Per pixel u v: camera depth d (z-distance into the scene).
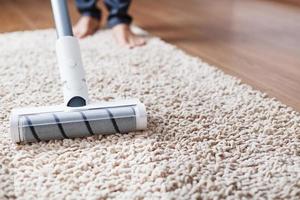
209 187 0.73
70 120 0.88
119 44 1.68
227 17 2.21
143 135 0.92
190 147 0.88
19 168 0.80
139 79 1.29
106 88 1.22
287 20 2.13
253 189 0.73
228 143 0.89
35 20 2.16
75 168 0.80
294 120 0.99
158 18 2.20
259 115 1.02
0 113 1.04
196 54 1.58
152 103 1.10
